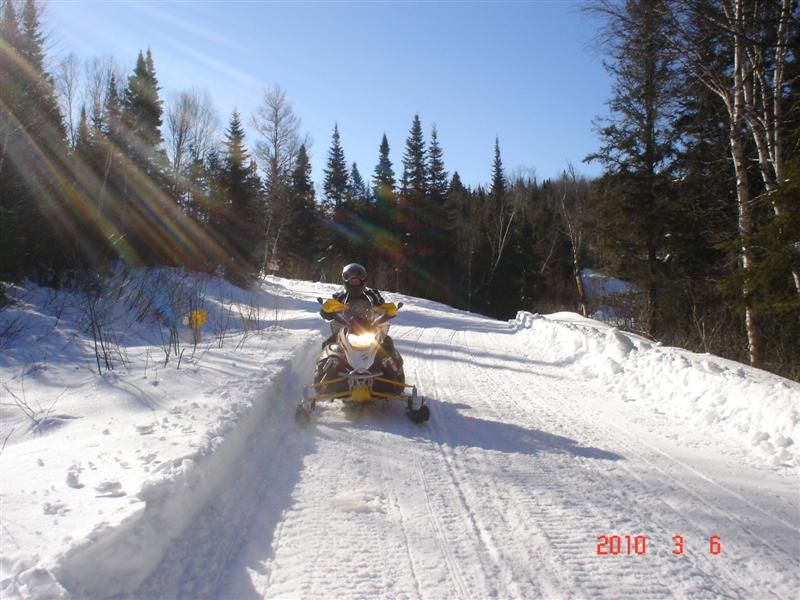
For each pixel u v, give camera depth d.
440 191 58.94
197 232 23.39
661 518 4.54
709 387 7.76
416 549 3.88
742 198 14.45
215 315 14.39
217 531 3.90
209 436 4.98
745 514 4.66
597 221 25.78
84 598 2.84
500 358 12.65
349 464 5.39
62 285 13.99
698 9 12.23
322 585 3.38
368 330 6.81
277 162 45.41
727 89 14.46
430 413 7.40
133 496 3.61
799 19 11.54
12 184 13.74
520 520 4.40
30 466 4.16
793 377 16.17
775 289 12.19
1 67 14.99
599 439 6.63
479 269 56.09
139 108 30.28
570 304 49.78
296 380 8.52
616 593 3.46
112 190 21.08
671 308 23.05
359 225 57.84
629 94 21.28
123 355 8.62
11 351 8.65
